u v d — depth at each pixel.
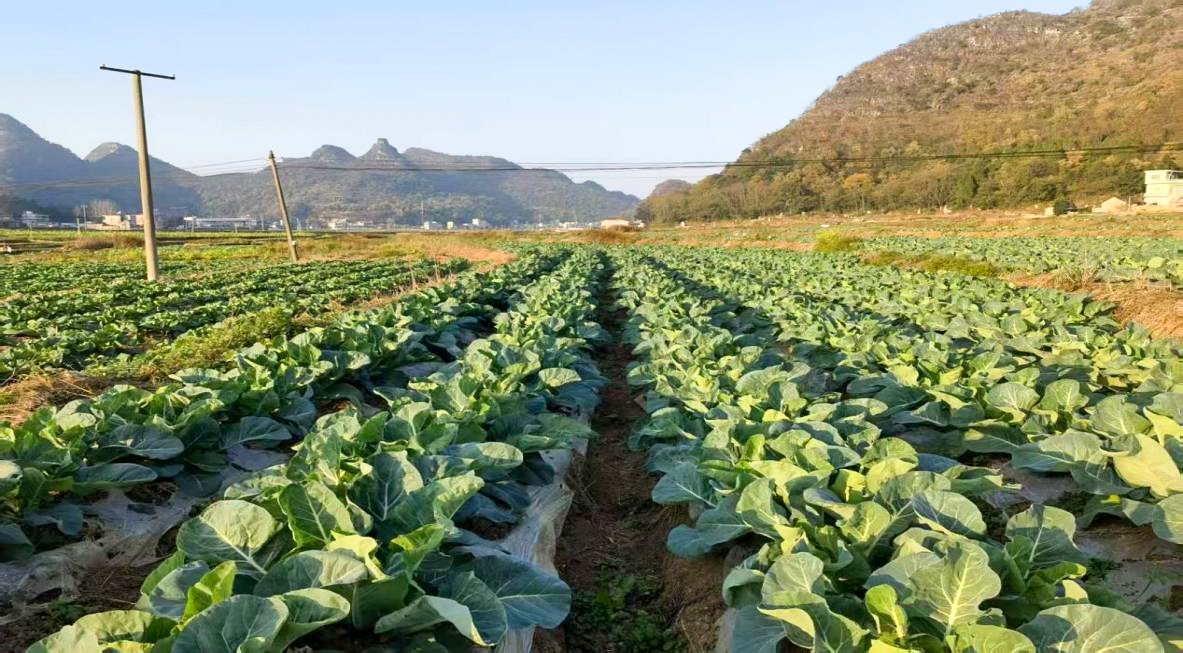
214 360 11.12
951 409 6.53
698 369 8.22
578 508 6.61
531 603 3.91
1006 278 22.75
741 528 4.57
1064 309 13.94
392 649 3.45
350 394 8.67
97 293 21.77
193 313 17.08
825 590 3.48
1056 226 63.28
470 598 3.58
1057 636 2.87
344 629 3.53
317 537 3.80
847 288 18.55
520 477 6.02
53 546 4.95
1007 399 6.47
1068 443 5.23
